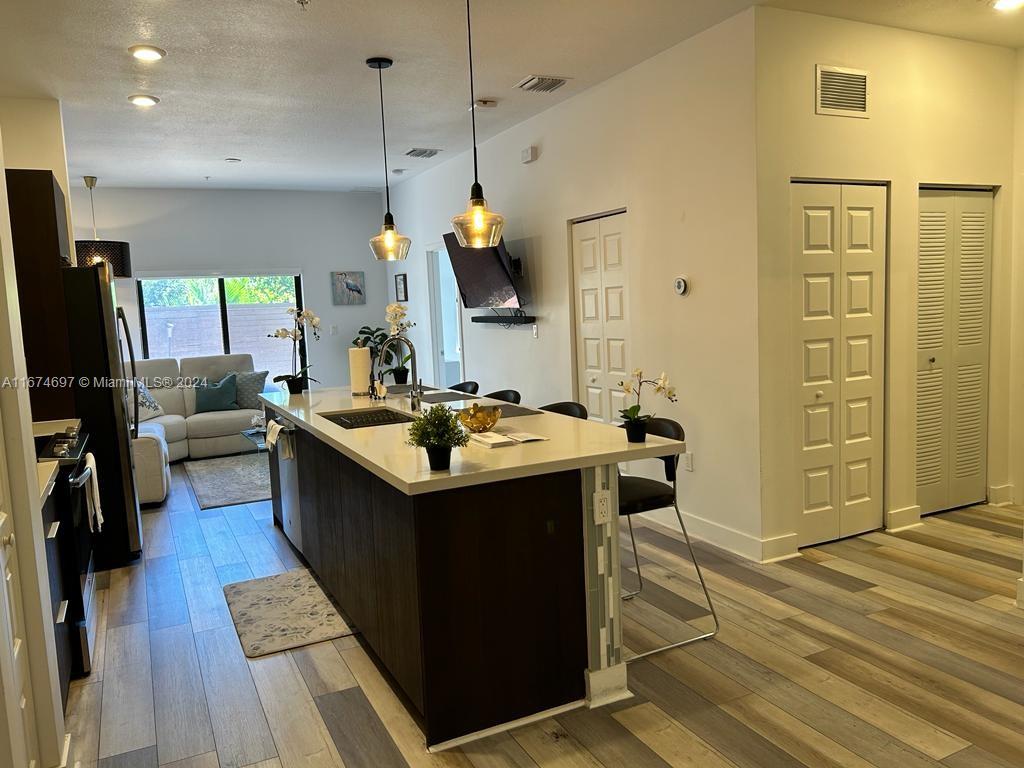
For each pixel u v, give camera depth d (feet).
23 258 12.62
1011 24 12.76
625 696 8.38
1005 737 7.33
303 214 27.96
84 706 8.61
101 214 24.99
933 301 14.08
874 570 11.82
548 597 8.02
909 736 7.39
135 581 12.77
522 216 18.71
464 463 7.79
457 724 7.65
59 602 8.63
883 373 13.46
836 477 13.14
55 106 14.70
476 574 7.63
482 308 20.68
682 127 13.12
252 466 21.95
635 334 14.88
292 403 13.74
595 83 15.21
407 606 7.82
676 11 11.50
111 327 13.20
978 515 14.53
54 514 8.95
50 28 10.98
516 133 18.60
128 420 14.03
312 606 11.34
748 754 7.21
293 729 7.99
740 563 12.33
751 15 11.51
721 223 12.47
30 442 7.11
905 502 13.91
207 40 11.75
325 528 11.41
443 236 21.89
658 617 10.37
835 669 8.77
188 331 26.91
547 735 7.70
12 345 6.72
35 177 12.51
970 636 9.52
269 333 28.04
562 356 17.61
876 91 12.74
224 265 26.81
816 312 12.58
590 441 8.85
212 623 10.92
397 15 11.07
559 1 10.84
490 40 12.35
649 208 14.14
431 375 25.98
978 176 14.07
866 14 12.11
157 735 7.97
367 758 7.41
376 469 7.91
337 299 28.76
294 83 14.19
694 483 13.74
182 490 19.31
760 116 11.65
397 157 22.00
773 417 12.26
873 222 13.04
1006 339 14.99
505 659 7.84
